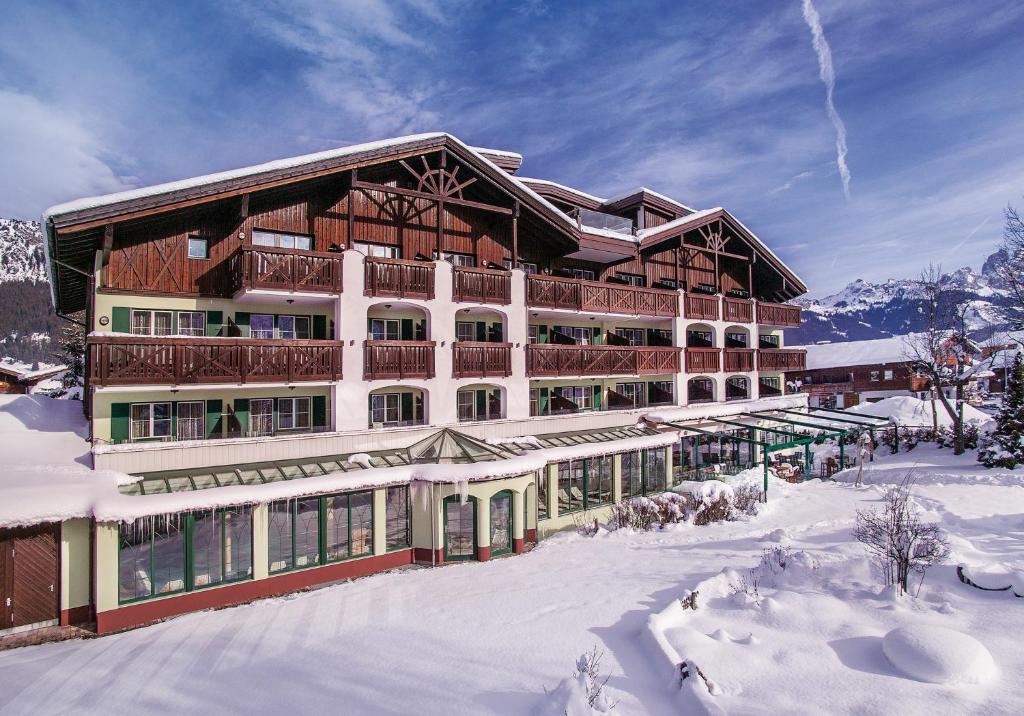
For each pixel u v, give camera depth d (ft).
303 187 59.82
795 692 23.18
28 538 38.73
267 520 45.34
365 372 57.77
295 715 23.91
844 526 54.03
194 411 53.67
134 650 33.09
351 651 30.42
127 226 50.60
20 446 47.62
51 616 39.27
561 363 73.41
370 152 59.31
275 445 52.65
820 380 201.57
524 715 22.16
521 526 54.54
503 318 69.62
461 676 26.32
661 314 86.94
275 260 53.31
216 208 55.52
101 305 50.37
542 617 33.40
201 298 54.95
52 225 45.14
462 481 51.42
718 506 61.46
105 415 49.37
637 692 23.84
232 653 31.48
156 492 42.09
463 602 37.78
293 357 53.62
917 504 60.54
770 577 36.78
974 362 174.70
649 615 30.19
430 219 68.59
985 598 31.40
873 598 31.96
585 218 88.12
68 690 27.86
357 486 48.93
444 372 63.05
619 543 53.78
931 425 122.11
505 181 68.44
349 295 57.31
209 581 43.19
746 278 110.42
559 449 62.90
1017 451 81.71
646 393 91.81
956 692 22.33
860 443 106.11
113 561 39.47
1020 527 49.78
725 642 27.78
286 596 43.98
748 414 97.81
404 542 52.65
